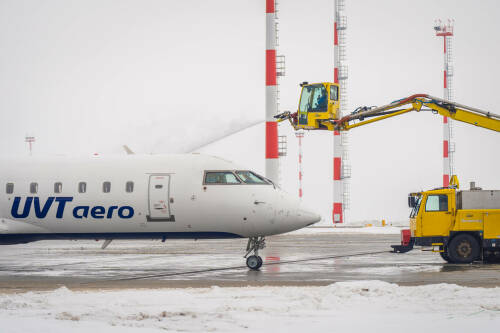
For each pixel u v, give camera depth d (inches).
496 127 2212.1
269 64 3673.7
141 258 2065.7
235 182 1675.7
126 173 1726.1
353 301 973.8
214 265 1777.8
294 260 1894.7
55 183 1749.5
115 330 745.0
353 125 2706.7
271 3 3661.4
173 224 1694.1
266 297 1042.7
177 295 1051.9
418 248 2399.1
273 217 1651.1
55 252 2417.6
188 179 1686.8
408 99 2409.0
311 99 3476.9
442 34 7150.6
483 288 1079.0
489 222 1660.9
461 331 733.9
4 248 2689.5
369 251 2241.6
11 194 1759.4
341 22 5211.6
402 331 740.7
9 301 991.6
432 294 1020.5
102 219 1721.2
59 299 1028.5
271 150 3656.5
